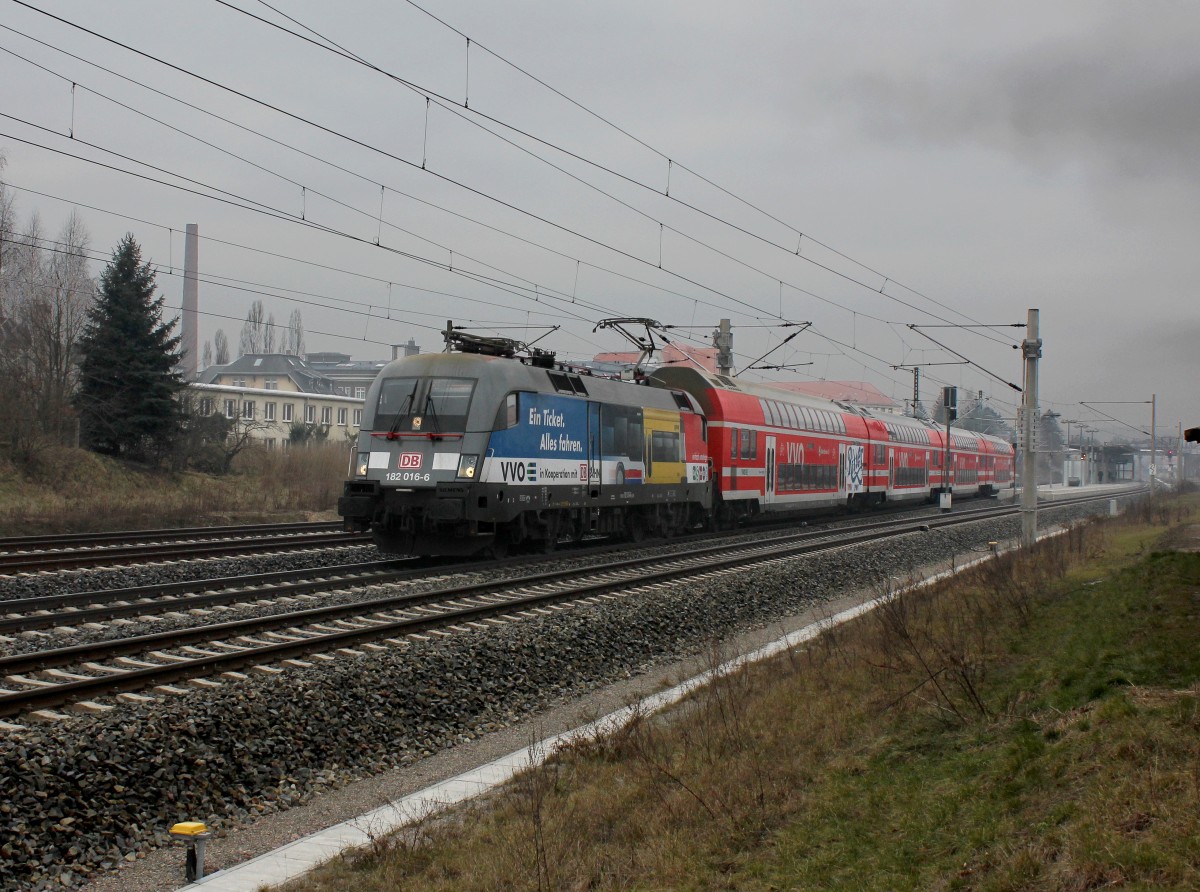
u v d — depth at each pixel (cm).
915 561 2780
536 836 743
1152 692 817
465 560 2302
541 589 1861
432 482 2092
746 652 1522
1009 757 757
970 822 668
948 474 4966
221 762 889
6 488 3547
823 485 4147
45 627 1383
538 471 2250
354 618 1499
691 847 729
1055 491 10031
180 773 859
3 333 4250
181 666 1089
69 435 4097
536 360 2378
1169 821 570
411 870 730
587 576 2056
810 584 2200
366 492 2159
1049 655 1088
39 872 702
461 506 2048
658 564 2309
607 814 820
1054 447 13525
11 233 4897
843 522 4197
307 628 1409
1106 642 1027
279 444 7588
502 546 2311
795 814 771
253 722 965
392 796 917
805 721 1021
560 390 2347
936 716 945
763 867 677
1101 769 675
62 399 4119
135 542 2561
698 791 833
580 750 1002
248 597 1623
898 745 888
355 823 828
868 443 4712
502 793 902
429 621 1444
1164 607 1152
